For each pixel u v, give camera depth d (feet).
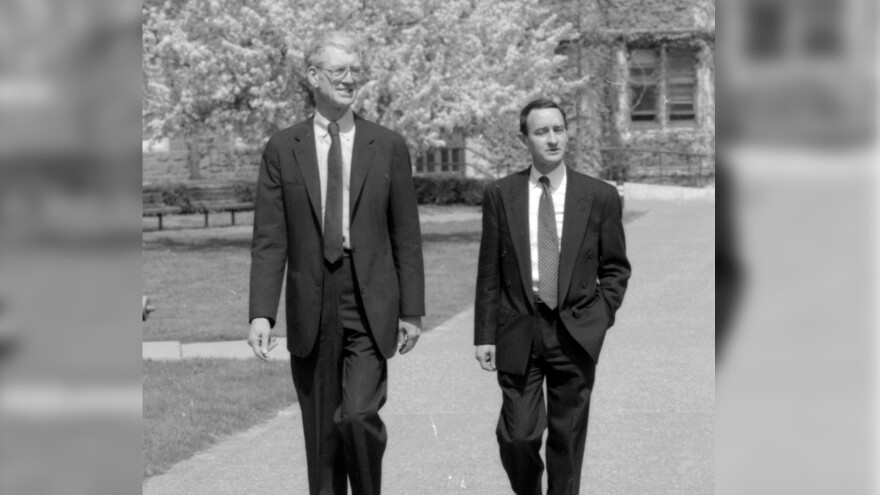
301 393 15.67
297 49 65.72
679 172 119.65
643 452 22.07
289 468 21.18
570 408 15.61
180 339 38.34
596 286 15.74
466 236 78.13
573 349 15.46
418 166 114.42
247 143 70.59
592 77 116.16
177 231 85.10
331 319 15.33
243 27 67.67
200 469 21.15
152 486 19.89
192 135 76.18
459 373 31.53
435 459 22.00
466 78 71.77
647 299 46.55
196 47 67.46
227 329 40.32
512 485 16.17
